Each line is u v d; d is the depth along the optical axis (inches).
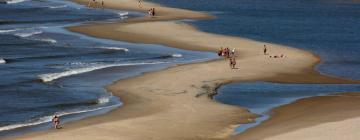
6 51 3235.7
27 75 2667.3
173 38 3720.5
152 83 2524.6
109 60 3056.1
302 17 5157.5
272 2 6264.8
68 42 3553.2
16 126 1988.2
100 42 3575.3
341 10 5757.9
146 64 2955.2
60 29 4050.2
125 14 4936.0
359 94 2425.0
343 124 1952.5
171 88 2444.6
